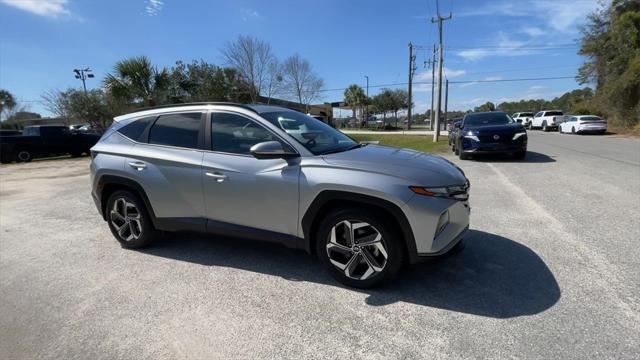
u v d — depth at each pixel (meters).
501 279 3.28
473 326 2.61
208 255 4.11
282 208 3.36
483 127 10.62
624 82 24.45
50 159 17.83
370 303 2.98
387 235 3.01
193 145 3.85
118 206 4.39
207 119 3.85
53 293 3.38
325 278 3.46
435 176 3.03
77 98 28.91
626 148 13.44
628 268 3.37
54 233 5.19
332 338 2.55
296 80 35.78
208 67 26.66
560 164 9.54
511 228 4.58
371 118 65.12
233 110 3.75
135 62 14.05
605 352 2.27
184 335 2.65
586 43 30.34
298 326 2.70
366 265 3.15
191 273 3.66
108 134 4.49
